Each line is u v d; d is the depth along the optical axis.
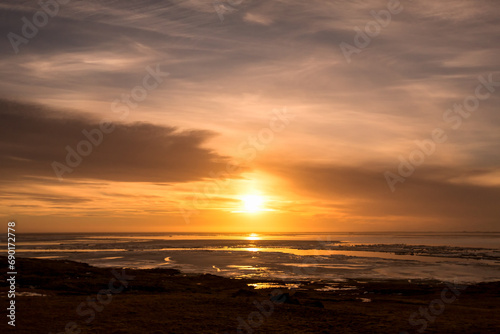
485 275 43.78
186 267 52.66
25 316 17.17
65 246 108.62
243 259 65.12
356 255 75.94
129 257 69.31
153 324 16.42
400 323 17.69
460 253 81.44
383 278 41.28
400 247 109.19
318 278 41.25
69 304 20.30
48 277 32.50
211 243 137.50
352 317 18.84
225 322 17.11
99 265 55.12
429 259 65.81
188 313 18.72
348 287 34.81
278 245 122.88
